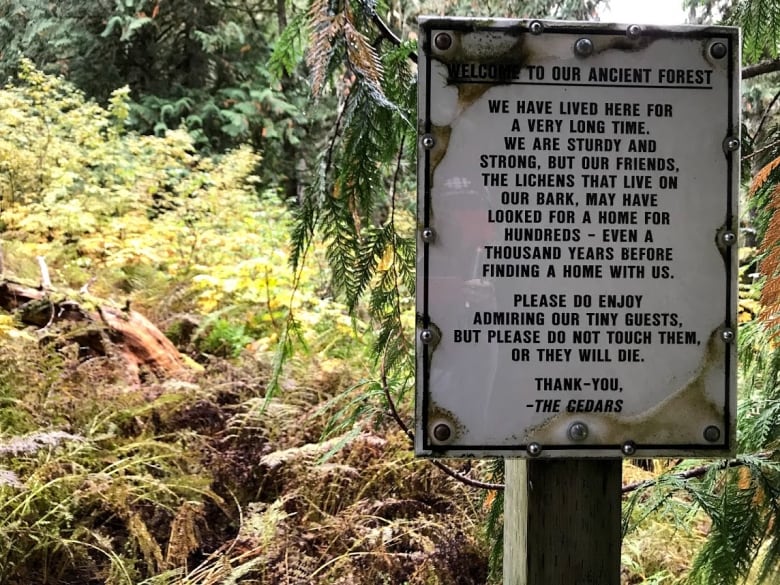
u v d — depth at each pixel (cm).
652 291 101
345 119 118
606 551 103
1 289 362
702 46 101
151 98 823
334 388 338
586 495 103
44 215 526
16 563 224
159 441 290
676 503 135
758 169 150
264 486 283
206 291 461
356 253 123
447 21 99
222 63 870
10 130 595
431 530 246
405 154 143
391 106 108
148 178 634
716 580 128
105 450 266
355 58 109
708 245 101
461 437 99
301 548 241
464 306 99
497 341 99
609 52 100
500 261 100
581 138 100
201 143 838
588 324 100
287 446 294
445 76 99
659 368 101
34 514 231
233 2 903
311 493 267
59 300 363
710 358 101
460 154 99
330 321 420
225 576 221
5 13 869
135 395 301
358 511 259
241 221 618
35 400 282
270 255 452
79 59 824
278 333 411
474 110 99
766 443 135
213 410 315
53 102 647
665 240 101
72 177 582
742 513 129
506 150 100
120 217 591
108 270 504
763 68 140
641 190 101
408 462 274
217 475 280
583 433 100
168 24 866
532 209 100
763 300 118
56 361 307
